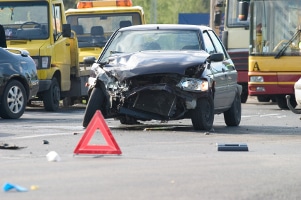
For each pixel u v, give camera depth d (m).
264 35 56.78
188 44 36.81
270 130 36.97
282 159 25.45
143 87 33.97
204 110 34.78
